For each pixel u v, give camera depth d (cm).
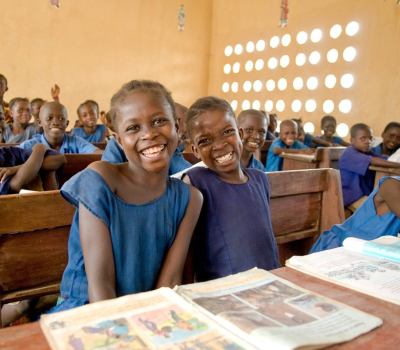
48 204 104
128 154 90
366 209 157
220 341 46
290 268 74
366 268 73
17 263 101
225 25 852
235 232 112
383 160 293
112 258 87
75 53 722
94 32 738
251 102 802
